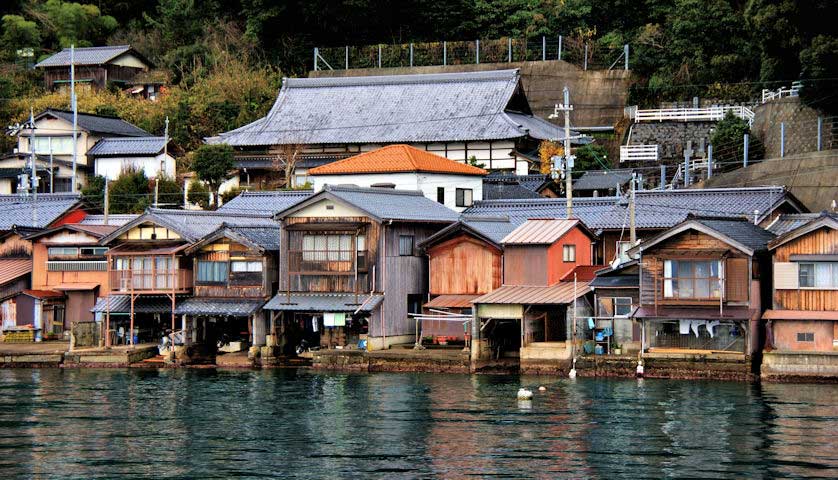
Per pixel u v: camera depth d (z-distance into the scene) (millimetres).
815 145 78688
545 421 43656
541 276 57969
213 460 38781
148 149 89750
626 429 42094
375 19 111438
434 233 63969
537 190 77312
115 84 111938
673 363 52812
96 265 68000
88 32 123188
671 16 101250
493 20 110500
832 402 46188
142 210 82938
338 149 89750
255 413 46250
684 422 43000
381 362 57938
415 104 91250
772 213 62062
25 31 118500
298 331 63250
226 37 115500
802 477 35875
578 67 102625
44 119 94688
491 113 88062
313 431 42750
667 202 65438
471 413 45469
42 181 91312
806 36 77625
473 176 74562
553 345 55312
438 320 59781
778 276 52125
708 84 95812
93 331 63375
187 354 61906
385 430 42688
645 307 53625
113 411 47000
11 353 61750
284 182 89000
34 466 38219
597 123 99562
